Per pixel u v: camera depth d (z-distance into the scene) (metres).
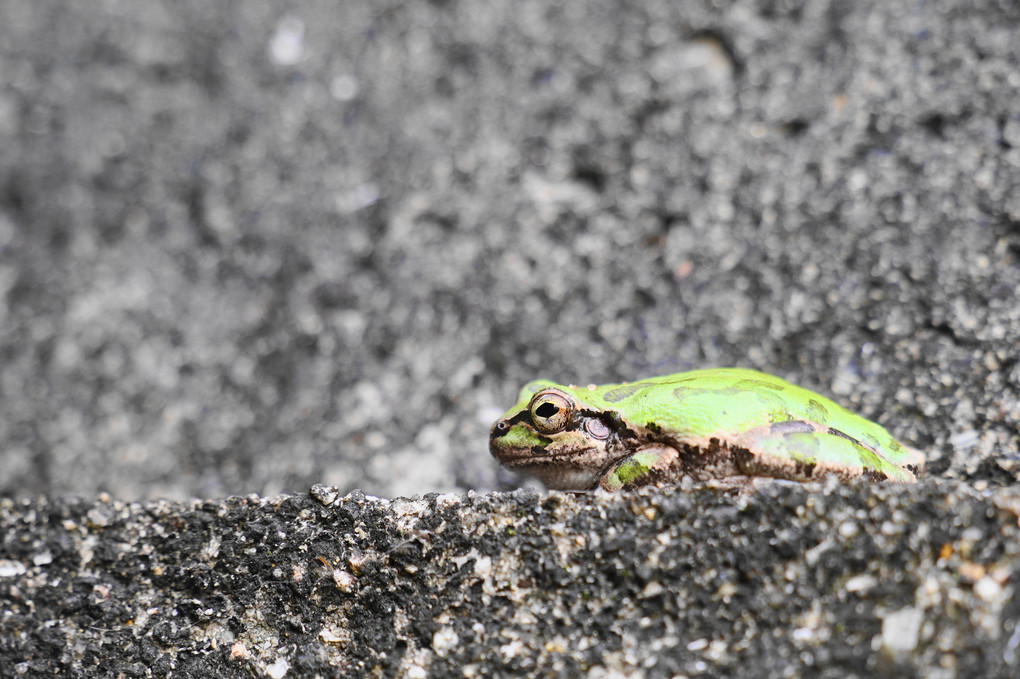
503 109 0.37
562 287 0.34
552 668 0.29
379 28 0.41
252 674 0.29
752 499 0.29
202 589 0.30
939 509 0.29
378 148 0.38
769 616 0.29
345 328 0.35
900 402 0.31
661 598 0.29
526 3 0.39
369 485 0.33
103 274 0.39
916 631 0.28
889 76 0.34
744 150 0.34
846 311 0.32
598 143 0.35
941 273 0.32
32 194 0.43
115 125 0.44
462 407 0.34
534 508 0.29
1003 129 0.33
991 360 0.31
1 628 0.30
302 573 0.30
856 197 0.33
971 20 0.34
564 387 0.30
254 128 0.41
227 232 0.38
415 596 0.29
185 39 0.45
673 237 0.34
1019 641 0.28
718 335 0.33
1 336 0.38
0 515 0.30
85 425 0.35
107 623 0.30
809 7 0.35
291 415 0.34
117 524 0.30
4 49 0.46
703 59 0.36
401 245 0.36
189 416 0.35
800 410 0.29
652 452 0.30
